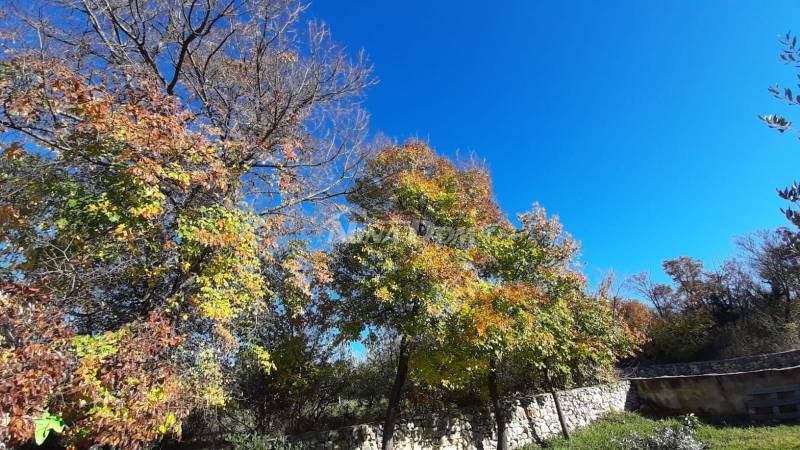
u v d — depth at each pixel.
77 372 3.75
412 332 8.30
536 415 12.95
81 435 4.30
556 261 12.40
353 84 10.25
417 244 8.77
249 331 7.56
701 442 9.64
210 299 5.95
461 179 13.42
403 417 10.96
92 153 5.55
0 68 5.27
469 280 8.72
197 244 5.91
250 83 9.12
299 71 9.50
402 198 10.93
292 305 8.30
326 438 8.83
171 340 4.75
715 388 13.14
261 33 8.92
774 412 11.52
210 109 8.62
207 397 5.75
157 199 5.69
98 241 5.62
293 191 7.83
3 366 3.11
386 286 8.22
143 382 4.28
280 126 8.70
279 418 9.62
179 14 8.45
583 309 12.29
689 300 31.77
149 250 6.27
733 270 30.41
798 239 3.00
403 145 12.77
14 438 3.17
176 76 8.26
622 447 9.99
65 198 5.53
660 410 14.97
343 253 9.77
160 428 4.53
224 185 5.83
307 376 9.66
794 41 2.81
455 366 8.83
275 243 6.75
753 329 25.42
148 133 5.20
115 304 6.40
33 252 5.30
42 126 5.57
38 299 4.05
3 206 5.10
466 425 11.42
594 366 14.01
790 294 26.25
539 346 9.75
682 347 26.72
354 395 11.51
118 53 7.87
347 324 8.77
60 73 5.12
